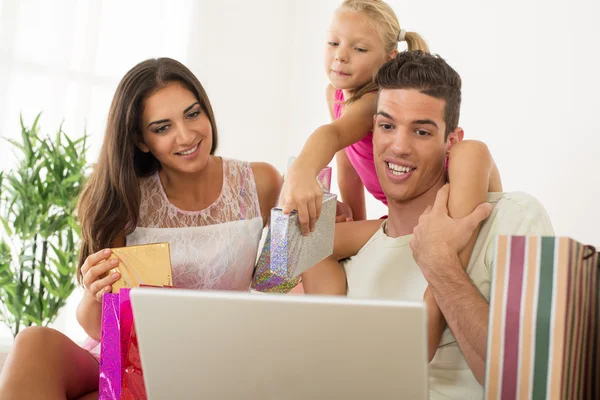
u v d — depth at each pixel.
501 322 1.11
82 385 1.54
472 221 1.46
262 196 2.06
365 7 2.12
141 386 1.26
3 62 3.58
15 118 3.63
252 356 1.02
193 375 1.05
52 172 3.15
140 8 4.00
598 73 2.33
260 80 4.29
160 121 1.75
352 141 1.86
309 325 0.98
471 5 2.87
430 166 1.63
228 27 4.21
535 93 2.57
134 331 1.27
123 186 1.84
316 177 1.57
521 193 1.61
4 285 3.12
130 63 3.97
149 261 1.50
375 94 2.02
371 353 0.97
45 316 3.18
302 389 1.02
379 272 1.68
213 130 1.93
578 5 2.42
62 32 3.74
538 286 1.09
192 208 1.96
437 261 1.42
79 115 3.79
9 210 3.13
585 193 2.34
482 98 2.79
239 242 1.97
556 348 1.07
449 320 1.41
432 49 3.06
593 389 1.18
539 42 2.57
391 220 1.73
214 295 0.99
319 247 1.54
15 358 1.41
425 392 0.98
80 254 1.92
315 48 4.09
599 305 1.16
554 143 2.48
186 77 1.79
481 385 1.49
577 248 1.09
